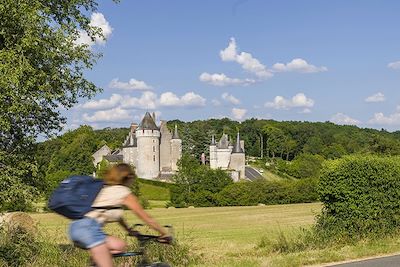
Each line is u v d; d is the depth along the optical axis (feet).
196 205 244.22
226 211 193.06
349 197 52.85
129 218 91.56
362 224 51.98
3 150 54.49
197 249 54.65
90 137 400.67
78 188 18.19
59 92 55.98
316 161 380.78
